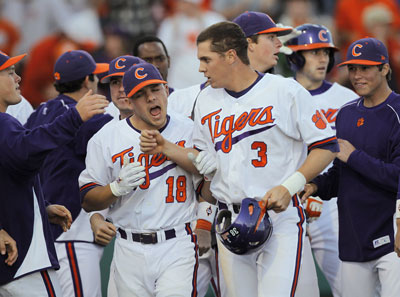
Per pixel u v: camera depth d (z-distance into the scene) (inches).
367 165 764.0
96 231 761.6
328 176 820.0
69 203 866.8
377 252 783.1
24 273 689.6
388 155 775.1
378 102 788.6
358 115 796.6
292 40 933.2
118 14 1544.0
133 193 736.3
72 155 868.0
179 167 738.8
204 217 800.9
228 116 713.0
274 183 703.7
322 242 923.4
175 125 750.5
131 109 766.5
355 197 789.9
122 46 1505.9
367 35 1485.0
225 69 704.4
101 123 858.1
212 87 717.9
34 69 1444.4
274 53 805.9
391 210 775.7
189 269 740.0
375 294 847.7
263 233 682.2
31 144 665.0
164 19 1565.0
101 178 747.4
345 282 815.7
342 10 1525.6
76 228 870.4
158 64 941.8
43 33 1651.1
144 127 741.3
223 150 709.9
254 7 1660.9
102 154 742.5
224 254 735.1
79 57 898.1
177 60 1464.1
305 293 757.3
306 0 1546.5
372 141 780.6
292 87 700.7
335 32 1537.9
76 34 1496.1
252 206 681.6
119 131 743.7
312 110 700.0
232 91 715.4
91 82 906.1
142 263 738.8
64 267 869.2
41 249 700.7
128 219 743.1
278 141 699.4
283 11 1574.8
